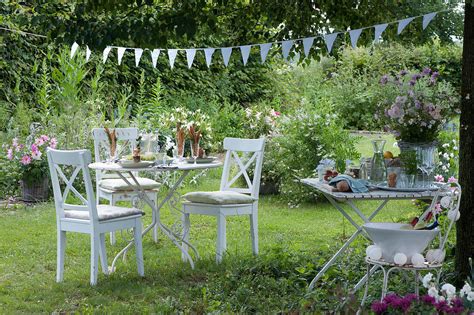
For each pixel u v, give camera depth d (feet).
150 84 39.60
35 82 32.73
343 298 13.10
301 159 27.45
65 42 16.38
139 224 17.37
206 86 42.73
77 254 19.65
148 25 16.14
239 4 19.21
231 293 15.10
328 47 14.93
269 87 47.91
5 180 28.37
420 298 11.09
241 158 29.94
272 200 28.66
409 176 14.35
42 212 25.54
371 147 39.52
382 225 13.15
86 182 16.33
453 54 54.60
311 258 17.46
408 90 14.70
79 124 30.14
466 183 14.56
